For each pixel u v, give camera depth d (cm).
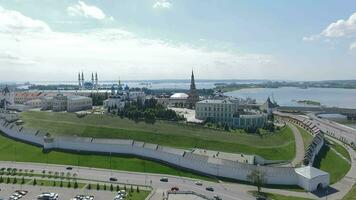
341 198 16225
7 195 16050
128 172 19812
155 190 16875
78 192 16512
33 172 19488
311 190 17275
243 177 18688
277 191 17100
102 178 18638
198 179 18762
